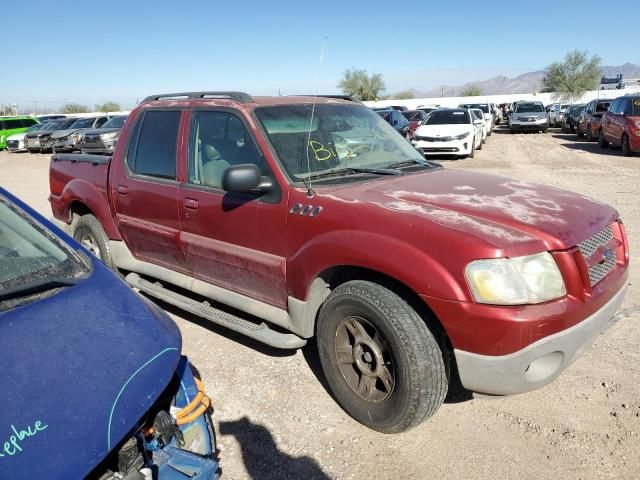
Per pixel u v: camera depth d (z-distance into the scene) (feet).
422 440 9.94
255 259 11.85
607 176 41.52
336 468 9.30
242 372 12.59
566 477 8.86
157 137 14.69
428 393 9.21
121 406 5.68
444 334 9.73
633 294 16.28
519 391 8.98
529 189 11.50
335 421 10.60
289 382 12.09
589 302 9.11
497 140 84.28
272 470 9.32
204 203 12.91
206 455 7.30
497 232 8.93
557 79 182.29
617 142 58.29
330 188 11.15
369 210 9.95
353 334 10.18
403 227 9.39
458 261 8.67
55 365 5.65
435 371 9.18
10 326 5.86
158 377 6.18
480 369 8.78
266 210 11.51
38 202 38.37
